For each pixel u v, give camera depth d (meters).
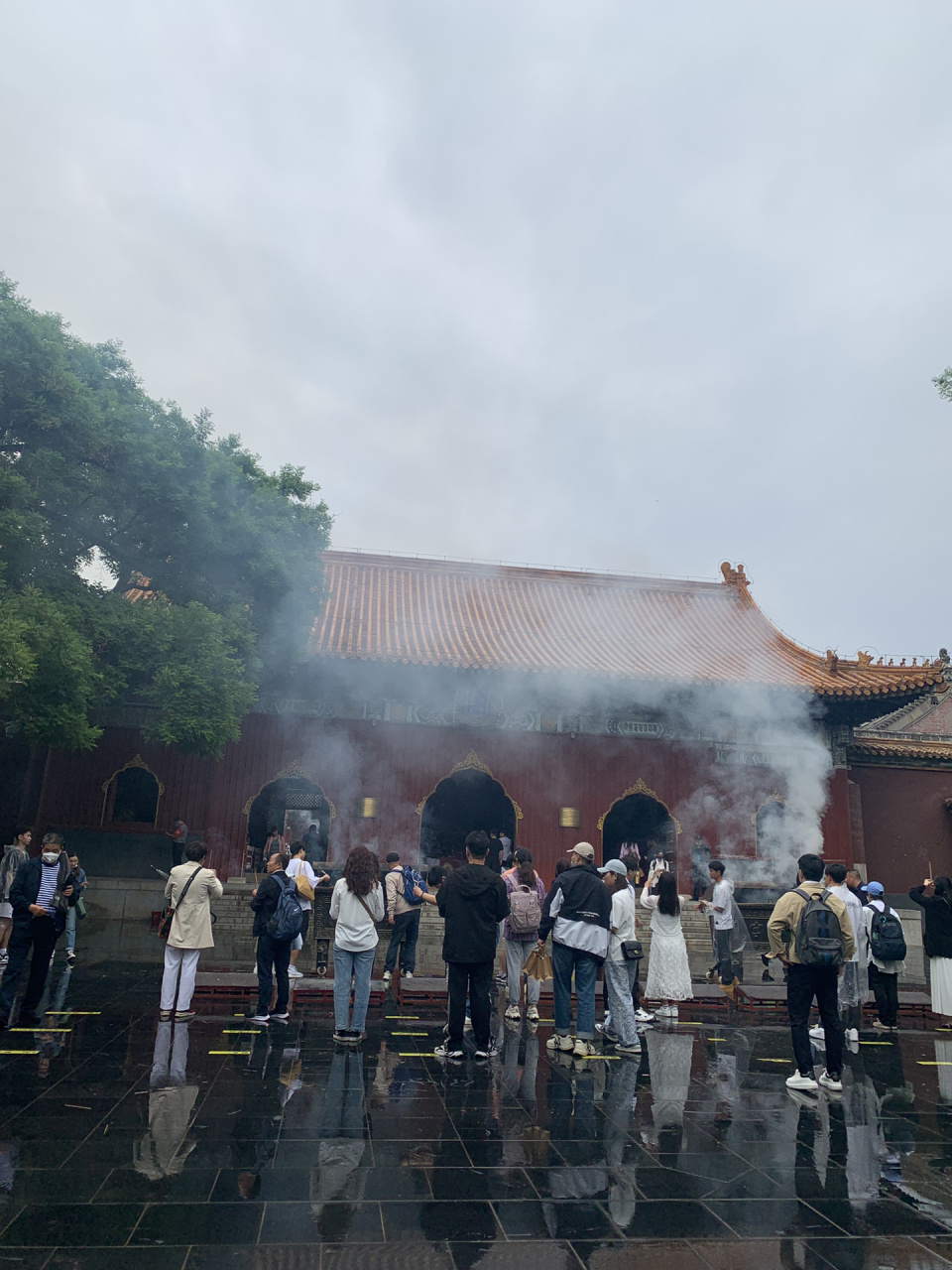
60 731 13.98
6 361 13.73
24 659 11.76
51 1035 9.96
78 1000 12.36
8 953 10.64
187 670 15.79
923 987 19.52
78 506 15.39
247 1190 5.61
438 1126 7.11
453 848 35.72
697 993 15.01
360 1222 5.21
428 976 15.51
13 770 23.25
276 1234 5.00
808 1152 6.86
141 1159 6.06
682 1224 5.39
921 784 28.91
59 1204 5.27
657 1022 12.86
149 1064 8.77
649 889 13.96
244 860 23.84
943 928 13.62
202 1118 7.03
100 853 23.14
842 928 8.95
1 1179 5.60
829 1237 5.28
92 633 15.37
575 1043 10.12
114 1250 4.71
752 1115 7.84
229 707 16.58
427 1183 5.87
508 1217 5.38
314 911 15.63
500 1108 7.73
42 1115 6.93
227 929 21.95
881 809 28.59
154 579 18.67
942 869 28.28
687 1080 9.14
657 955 13.27
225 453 20.80
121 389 16.97
